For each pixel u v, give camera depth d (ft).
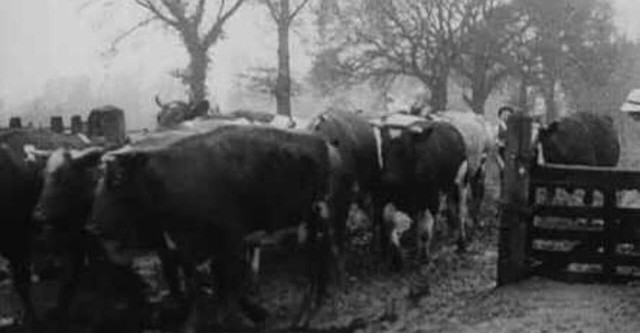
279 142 36.17
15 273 37.32
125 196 34.14
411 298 40.70
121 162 33.68
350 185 43.60
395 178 46.11
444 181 49.67
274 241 40.88
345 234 46.52
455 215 53.72
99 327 36.47
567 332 31.45
